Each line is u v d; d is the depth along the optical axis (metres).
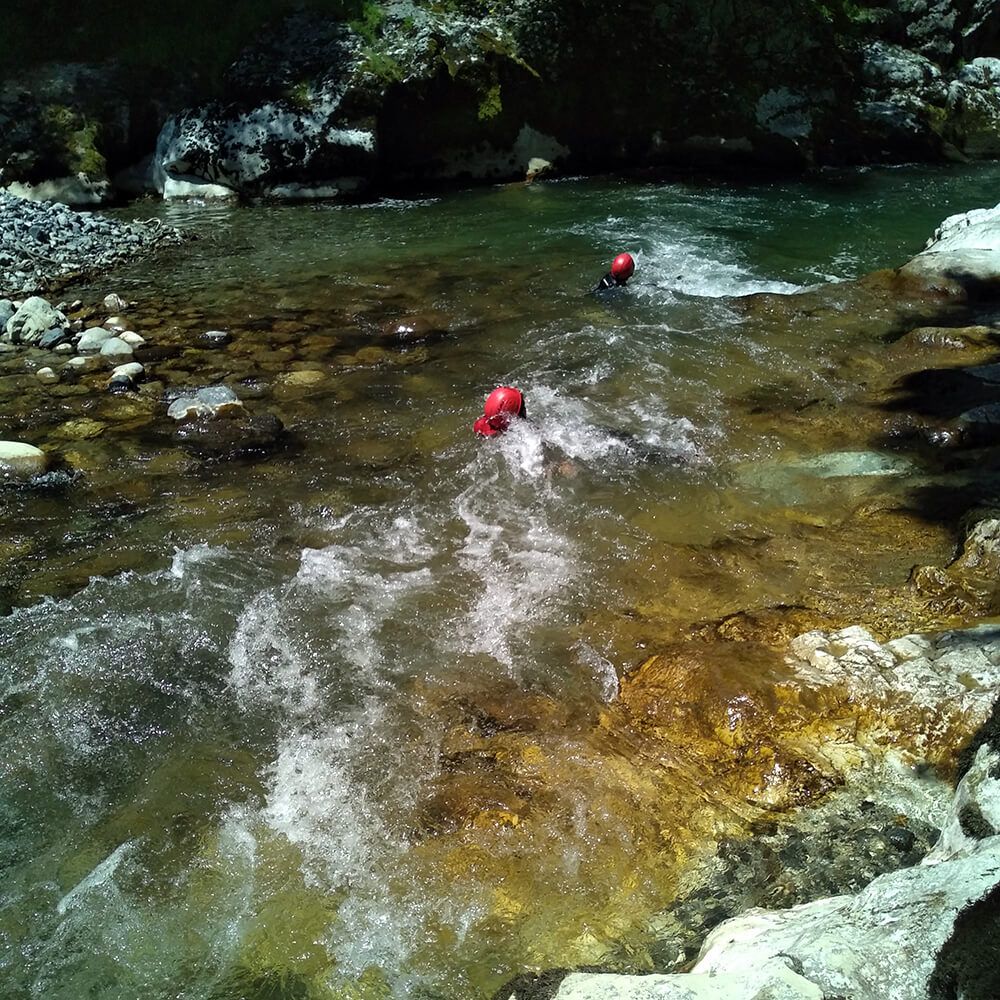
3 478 5.46
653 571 4.67
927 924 2.22
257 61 13.14
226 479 5.53
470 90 13.19
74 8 12.80
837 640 3.98
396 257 9.88
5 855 3.25
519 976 2.77
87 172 12.20
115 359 7.17
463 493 5.38
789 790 3.35
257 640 4.25
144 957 2.89
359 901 3.04
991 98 16.58
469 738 3.69
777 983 2.09
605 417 6.21
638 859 3.15
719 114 14.41
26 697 3.94
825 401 6.41
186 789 3.50
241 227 11.27
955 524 4.96
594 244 10.26
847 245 10.42
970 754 3.34
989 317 7.79
